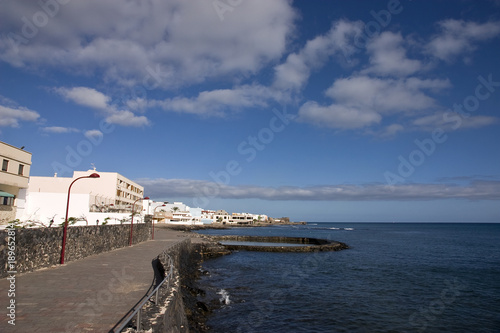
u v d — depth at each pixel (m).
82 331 8.23
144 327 8.05
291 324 18.20
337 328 17.80
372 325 18.44
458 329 18.28
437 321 19.44
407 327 18.31
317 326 18.03
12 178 34.56
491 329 18.41
